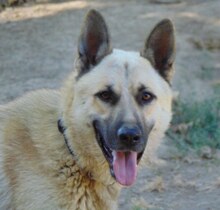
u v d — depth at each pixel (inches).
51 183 187.2
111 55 195.6
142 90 190.7
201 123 332.8
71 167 189.6
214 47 435.5
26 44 371.9
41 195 186.4
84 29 193.6
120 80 189.3
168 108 199.8
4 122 196.9
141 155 193.5
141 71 192.9
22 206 187.5
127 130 181.6
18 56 356.8
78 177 190.1
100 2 466.0
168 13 469.7
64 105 190.2
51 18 412.5
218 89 367.9
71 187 189.0
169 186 270.7
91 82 189.3
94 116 188.2
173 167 289.9
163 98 196.5
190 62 407.2
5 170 189.9
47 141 190.7
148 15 453.4
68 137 188.7
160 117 195.6
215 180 278.8
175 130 324.8
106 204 196.7
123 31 416.8
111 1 473.1
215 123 331.3
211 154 306.0
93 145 189.6
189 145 315.3
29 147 190.2
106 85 188.4
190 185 272.2
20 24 397.4
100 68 192.1
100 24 195.5
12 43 371.2
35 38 381.1
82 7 444.8
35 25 398.9
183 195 263.6
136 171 189.3
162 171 285.0
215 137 320.8
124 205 249.4
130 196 257.8
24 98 203.3
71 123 188.1
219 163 297.1
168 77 201.5
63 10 430.3
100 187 193.6
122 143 182.5
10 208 189.9
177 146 309.0
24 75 335.9
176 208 251.4
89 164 190.5
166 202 256.2
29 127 193.6
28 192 186.5
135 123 184.2
